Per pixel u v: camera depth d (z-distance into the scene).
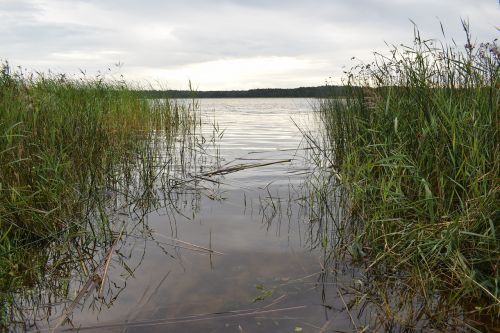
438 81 3.89
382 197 3.66
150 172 5.98
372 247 3.51
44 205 4.05
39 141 4.44
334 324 2.48
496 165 3.10
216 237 4.01
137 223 4.42
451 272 2.92
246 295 2.84
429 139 3.60
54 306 2.76
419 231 3.18
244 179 6.52
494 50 3.37
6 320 2.58
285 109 36.97
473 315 2.56
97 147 5.63
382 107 4.46
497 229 2.93
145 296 2.84
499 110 3.29
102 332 2.42
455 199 3.42
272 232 4.14
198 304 2.72
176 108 12.38
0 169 3.85
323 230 4.16
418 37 4.01
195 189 5.75
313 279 3.09
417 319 2.51
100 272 3.24
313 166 7.37
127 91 11.08
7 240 3.32
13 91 5.18
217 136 11.98
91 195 4.57
